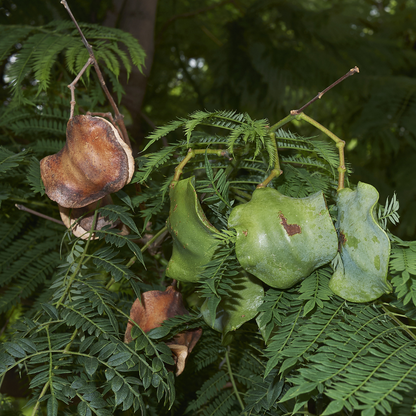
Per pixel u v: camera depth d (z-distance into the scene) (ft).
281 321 1.51
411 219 4.40
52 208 2.21
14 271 2.02
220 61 4.73
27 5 3.09
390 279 1.51
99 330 1.51
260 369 1.86
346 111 5.19
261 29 4.88
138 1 2.88
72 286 1.60
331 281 1.46
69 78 2.40
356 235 1.42
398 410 1.40
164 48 5.54
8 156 1.74
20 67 1.89
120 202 1.99
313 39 4.95
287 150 1.87
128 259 1.93
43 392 1.42
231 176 1.81
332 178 1.75
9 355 1.46
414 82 4.56
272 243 1.42
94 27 2.10
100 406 1.43
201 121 1.64
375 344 1.41
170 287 1.61
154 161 1.64
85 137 1.52
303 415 1.72
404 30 5.76
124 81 2.70
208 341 1.86
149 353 1.50
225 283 1.46
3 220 2.16
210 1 6.04
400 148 4.84
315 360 1.36
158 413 1.92
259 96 4.71
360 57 4.89
